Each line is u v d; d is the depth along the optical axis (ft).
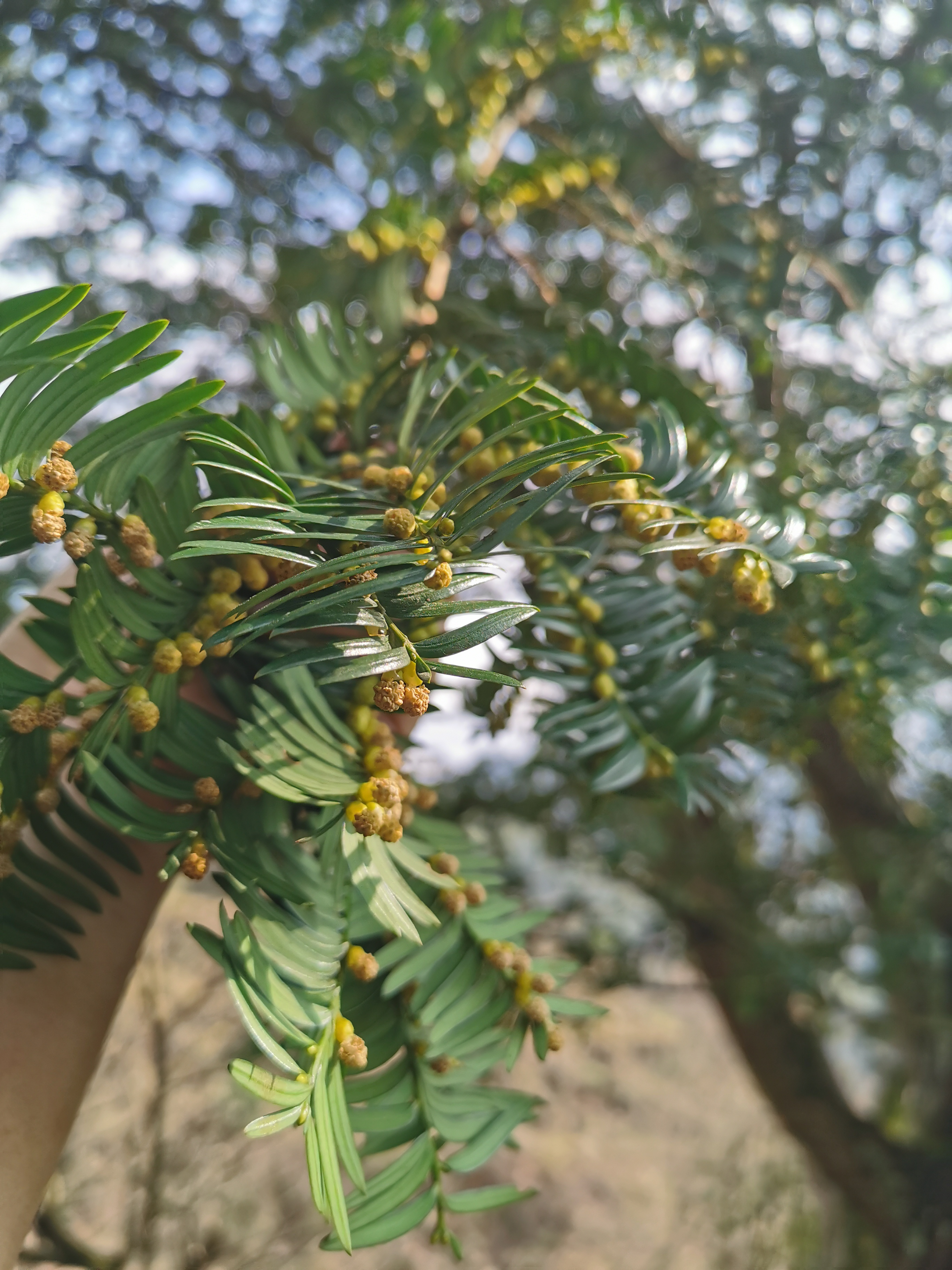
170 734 0.73
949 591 1.18
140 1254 2.86
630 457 0.83
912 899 2.60
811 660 1.11
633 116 2.32
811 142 1.85
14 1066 0.76
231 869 0.67
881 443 1.38
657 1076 5.58
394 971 0.75
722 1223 4.87
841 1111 3.44
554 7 1.63
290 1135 3.51
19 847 0.75
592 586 0.96
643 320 2.03
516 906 0.84
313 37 2.25
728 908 3.12
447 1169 0.73
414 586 0.60
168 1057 3.15
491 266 2.14
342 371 1.09
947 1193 3.12
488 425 0.84
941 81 2.09
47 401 0.60
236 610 0.57
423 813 1.02
